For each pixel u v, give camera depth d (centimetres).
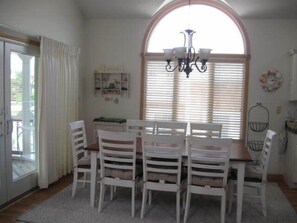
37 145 397
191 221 317
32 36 371
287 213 344
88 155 398
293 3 435
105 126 499
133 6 485
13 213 324
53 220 310
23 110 370
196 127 419
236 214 326
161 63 514
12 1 327
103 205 352
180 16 510
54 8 420
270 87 478
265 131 486
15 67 350
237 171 319
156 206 354
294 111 476
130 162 325
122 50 523
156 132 429
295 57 446
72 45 476
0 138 325
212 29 499
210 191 306
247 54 481
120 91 526
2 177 331
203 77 501
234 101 496
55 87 413
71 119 468
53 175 418
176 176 316
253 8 457
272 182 467
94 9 502
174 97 512
